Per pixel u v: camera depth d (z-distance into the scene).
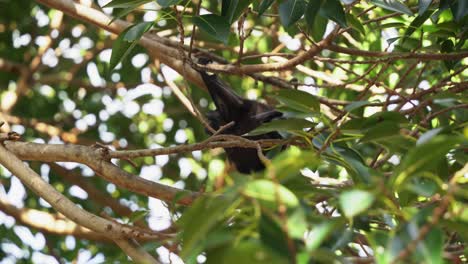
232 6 9.34
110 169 9.45
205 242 5.28
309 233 5.67
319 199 7.84
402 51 11.54
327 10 9.15
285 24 9.09
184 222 5.36
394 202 6.22
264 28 14.92
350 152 7.93
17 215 14.65
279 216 5.14
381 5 9.42
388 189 5.48
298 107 8.05
